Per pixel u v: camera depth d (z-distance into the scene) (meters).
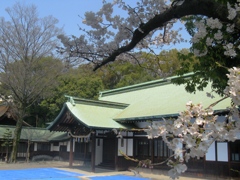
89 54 5.32
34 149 27.00
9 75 23.12
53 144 28.03
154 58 6.33
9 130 26.47
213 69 4.80
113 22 5.27
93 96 31.55
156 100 19.86
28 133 26.97
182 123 2.61
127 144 19.08
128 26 5.26
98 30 5.31
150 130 2.67
